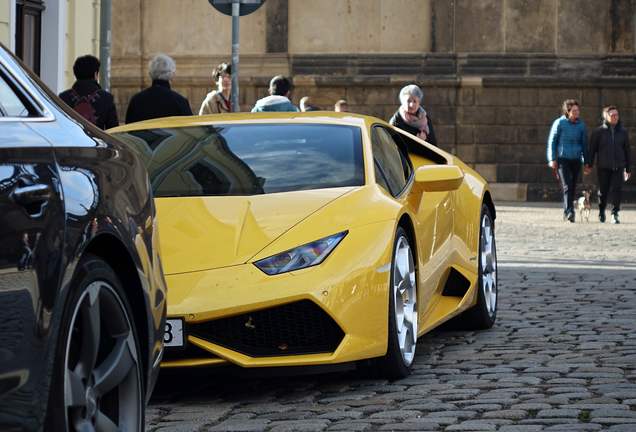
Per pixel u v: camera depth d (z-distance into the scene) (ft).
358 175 32.14
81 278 17.04
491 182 132.98
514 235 82.64
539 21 132.57
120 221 18.13
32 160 16.34
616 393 27.91
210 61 136.05
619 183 99.60
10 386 15.26
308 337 28.19
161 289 19.57
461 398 27.91
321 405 27.58
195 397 28.91
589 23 132.16
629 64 131.75
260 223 29.43
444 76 132.98
